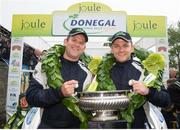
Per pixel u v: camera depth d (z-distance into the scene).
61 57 2.67
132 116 2.32
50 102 2.38
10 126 3.75
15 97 6.98
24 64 8.28
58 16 6.80
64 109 2.57
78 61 2.73
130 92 2.39
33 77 2.62
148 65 2.43
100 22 6.72
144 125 2.59
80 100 2.14
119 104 2.06
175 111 5.77
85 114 2.31
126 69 2.65
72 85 2.25
